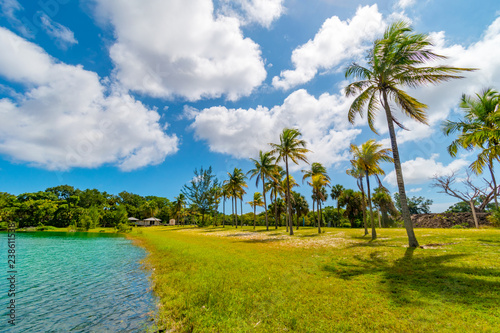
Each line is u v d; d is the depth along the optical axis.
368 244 15.58
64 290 7.92
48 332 4.92
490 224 28.06
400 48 13.71
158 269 10.48
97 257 15.21
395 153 14.20
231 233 36.28
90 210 58.62
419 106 14.55
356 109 15.92
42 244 24.17
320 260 11.04
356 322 4.63
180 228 64.31
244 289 6.91
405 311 5.06
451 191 32.59
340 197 52.84
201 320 4.99
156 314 5.66
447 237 16.00
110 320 5.45
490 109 20.48
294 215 63.19
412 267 8.79
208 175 64.38
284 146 28.92
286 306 5.55
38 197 68.00
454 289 6.18
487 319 4.48
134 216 95.44
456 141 22.91
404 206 13.59
